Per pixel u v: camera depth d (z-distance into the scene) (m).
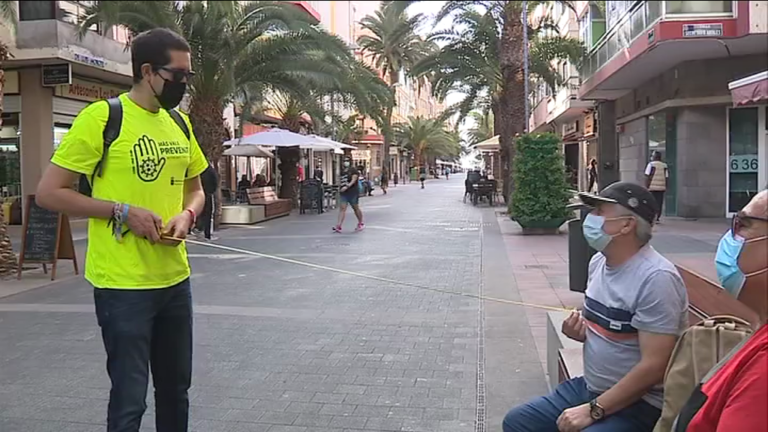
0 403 4.82
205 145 17.75
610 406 2.72
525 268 10.48
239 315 7.53
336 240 14.89
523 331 6.68
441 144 84.44
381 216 21.92
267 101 26.56
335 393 5.00
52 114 18.75
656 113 19.81
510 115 22.55
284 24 17.77
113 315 3.04
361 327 6.96
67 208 2.98
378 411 4.64
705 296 3.00
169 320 3.31
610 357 2.85
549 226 15.28
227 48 16.92
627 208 2.79
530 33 23.12
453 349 6.12
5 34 16.89
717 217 17.78
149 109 3.19
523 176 15.37
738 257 1.95
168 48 3.09
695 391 2.11
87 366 5.68
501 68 22.70
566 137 39.25
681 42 15.20
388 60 49.16
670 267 2.78
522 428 3.08
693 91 17.58
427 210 24.55
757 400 1.83
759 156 17.55
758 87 11.12
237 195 27.19
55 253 10.03
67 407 4.74
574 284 6.84
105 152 3.04
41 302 8.41
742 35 14.59
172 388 3.39
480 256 12.02
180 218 3.17
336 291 8.91
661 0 15.05
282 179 26.52
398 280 9.67
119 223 3.01
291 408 4.71
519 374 5.39
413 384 5.19
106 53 18.80
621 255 2.85
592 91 23.20
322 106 28.34
